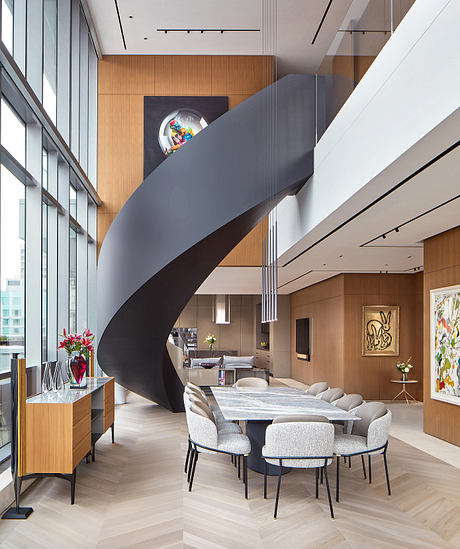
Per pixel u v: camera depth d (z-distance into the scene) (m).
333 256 8.79
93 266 10.11
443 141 3.49
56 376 5.23
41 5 6.03
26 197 5.78
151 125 10.52
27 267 5.73
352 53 5.03
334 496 4.68
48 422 4.37
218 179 6.28
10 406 5.23
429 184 4.53
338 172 5.35
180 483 5.08
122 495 4.69
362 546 3.59
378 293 11.54
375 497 4.66
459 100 2.96
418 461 6.02
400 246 7.88
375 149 4.30
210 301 19.83
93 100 10.49
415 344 11.53
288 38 10.03
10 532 3.81
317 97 6.38
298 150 6.41
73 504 4.43
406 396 11.12
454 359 6.82
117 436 7.45
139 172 10.45
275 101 6.41
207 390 12.66
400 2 3.82
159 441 7.09
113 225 7.01
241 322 19.91
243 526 3.95
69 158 7.23
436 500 4.59
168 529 3.88
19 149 5.68
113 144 10.48
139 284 6.54
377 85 4.27
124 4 8.91
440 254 7.14
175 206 6.37
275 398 6.15
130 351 8.12
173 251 6.30
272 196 6.28
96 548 3.53
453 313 6.82
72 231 8.91
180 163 6.41
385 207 5.38
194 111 10.60
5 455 4.96
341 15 9.17
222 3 8.85
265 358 18.33
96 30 9.77
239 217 6.20
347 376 11.41
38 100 5.45
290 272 11.10
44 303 7.03
